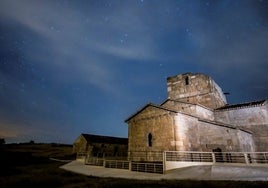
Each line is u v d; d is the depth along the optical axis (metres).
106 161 22.33
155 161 19.12
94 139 47.41
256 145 22.44
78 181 13.92
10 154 32.91
